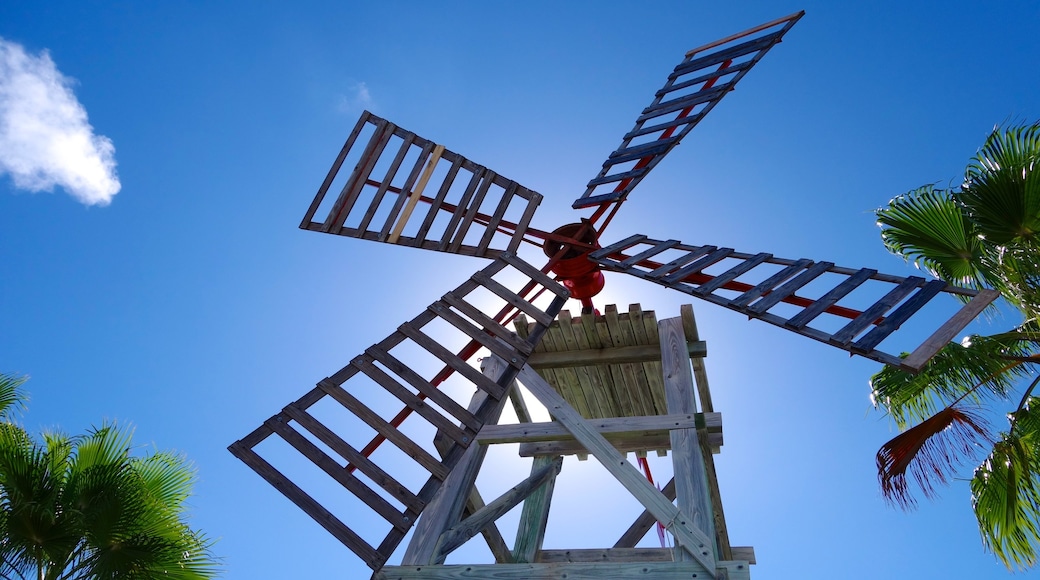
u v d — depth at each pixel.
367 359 6.05
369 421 5.68
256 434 5.56
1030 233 8.13
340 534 5.12
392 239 7.67
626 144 9.25
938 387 9.05
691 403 6.39
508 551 7.07
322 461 5.44
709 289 6.41
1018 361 8.66
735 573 5.14
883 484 8.36
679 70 10.44
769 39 9.86
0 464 6.79
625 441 7.57
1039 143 8.22
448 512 6.18
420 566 5.48
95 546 6.90
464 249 7.48
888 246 9.59
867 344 5.36
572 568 5.31
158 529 7.35
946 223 9.00
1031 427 8.41
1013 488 8.27
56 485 6.85
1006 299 8.67
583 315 7.10
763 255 6.83
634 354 7.20
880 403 9.56
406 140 8.10
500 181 7.77
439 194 7.74
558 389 7.68
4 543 6.51
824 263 6.54
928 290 5.77
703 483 5.73
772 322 5.85
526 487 7.02
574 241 7.45
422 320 6.39
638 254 7.20
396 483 5.37
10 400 7.89
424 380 5.95
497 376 7.12
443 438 6.34
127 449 7.52
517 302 6.65
